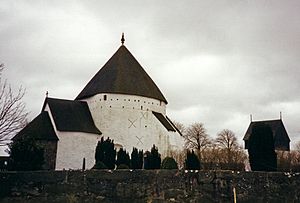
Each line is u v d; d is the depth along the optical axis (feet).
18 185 88.99
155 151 114.83
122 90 159.74
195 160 103.30
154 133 159.53
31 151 105.81
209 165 141.79
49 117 151.74
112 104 158.10
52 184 87.86
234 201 81.92
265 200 82.64
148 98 163.43
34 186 88.48
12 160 104.53
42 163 109.09
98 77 168.96
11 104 120.16
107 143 124.36
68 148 143.64
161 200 83.82
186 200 83.15
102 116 156.35
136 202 84.53
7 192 88.69
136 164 121.60
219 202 82.43
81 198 85.97
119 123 156.87
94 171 87.30
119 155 123.24
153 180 85.25
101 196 85.71
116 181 86.22
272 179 84.07
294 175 84.89
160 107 168.04
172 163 100.94
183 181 84.23
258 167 98.89
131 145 155.53
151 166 112.57
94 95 160.56
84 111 159.53
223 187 83.10
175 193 83.82
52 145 141.79
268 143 99.60
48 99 155.43
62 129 143.84
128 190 85.40
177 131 163.63
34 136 139.44
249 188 82.99
